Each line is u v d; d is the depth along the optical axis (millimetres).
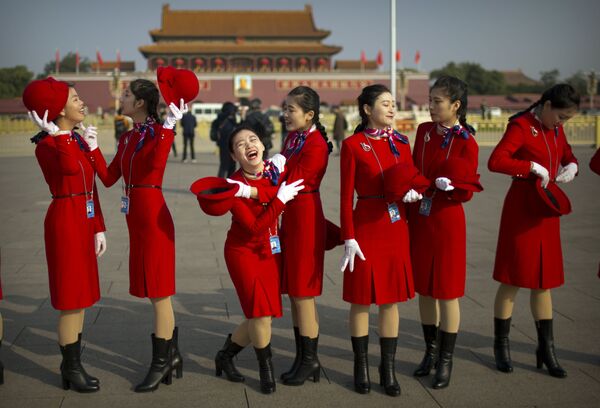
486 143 26203
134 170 3900
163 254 3873
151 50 73125
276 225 3918
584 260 6996
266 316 3768
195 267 6816
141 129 3953
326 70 69750
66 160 3664
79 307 3795
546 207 3945
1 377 3934
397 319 3902
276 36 75500
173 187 13516
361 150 3854
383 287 3807
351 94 68875
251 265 3789
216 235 8523
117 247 7762
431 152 4117
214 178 3764
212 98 68688
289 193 3734
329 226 4219
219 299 5711
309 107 3984
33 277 6441
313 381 3990
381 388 3881
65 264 3779
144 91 3957
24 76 88375
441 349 3918
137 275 3885
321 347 4570
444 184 3777
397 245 3848
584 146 24391
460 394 3770
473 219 9602
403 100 50375
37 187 13875
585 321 4992
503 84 87125
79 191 3871
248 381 4004
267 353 3840
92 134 4129
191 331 4906
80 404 3660
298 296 3914
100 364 4258
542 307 4113
